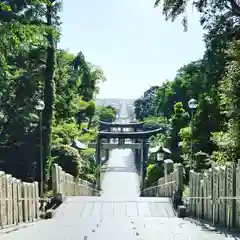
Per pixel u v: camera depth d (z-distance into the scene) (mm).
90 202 16781
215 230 9992
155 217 13891
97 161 44781
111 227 10750
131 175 57094
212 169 11688
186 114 33750
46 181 20453
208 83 21594
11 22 13289
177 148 32594
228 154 13531
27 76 22797
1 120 22734
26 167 22078
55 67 22250
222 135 15164
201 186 13156
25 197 12023
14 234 9414
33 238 8773
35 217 13320
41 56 22672
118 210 15422
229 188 10172
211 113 20625
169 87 54906
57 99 26234
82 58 45906
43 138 21281
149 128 55969
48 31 14953
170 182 18438
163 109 53344
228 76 13648
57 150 23750
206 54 21000
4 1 13641
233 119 13141
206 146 20734
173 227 10734
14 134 22484
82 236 9039
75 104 29656
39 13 14914
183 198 16125
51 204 16016
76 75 35500
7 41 13914
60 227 10875
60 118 27609
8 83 22062
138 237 8836
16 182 11227
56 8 19078
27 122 22609
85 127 36844
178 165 16312
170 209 15609
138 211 15289
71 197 18000
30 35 13961
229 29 20125
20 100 22703
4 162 22359
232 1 20078
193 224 11523
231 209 10031
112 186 48062
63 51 27141
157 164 31688
